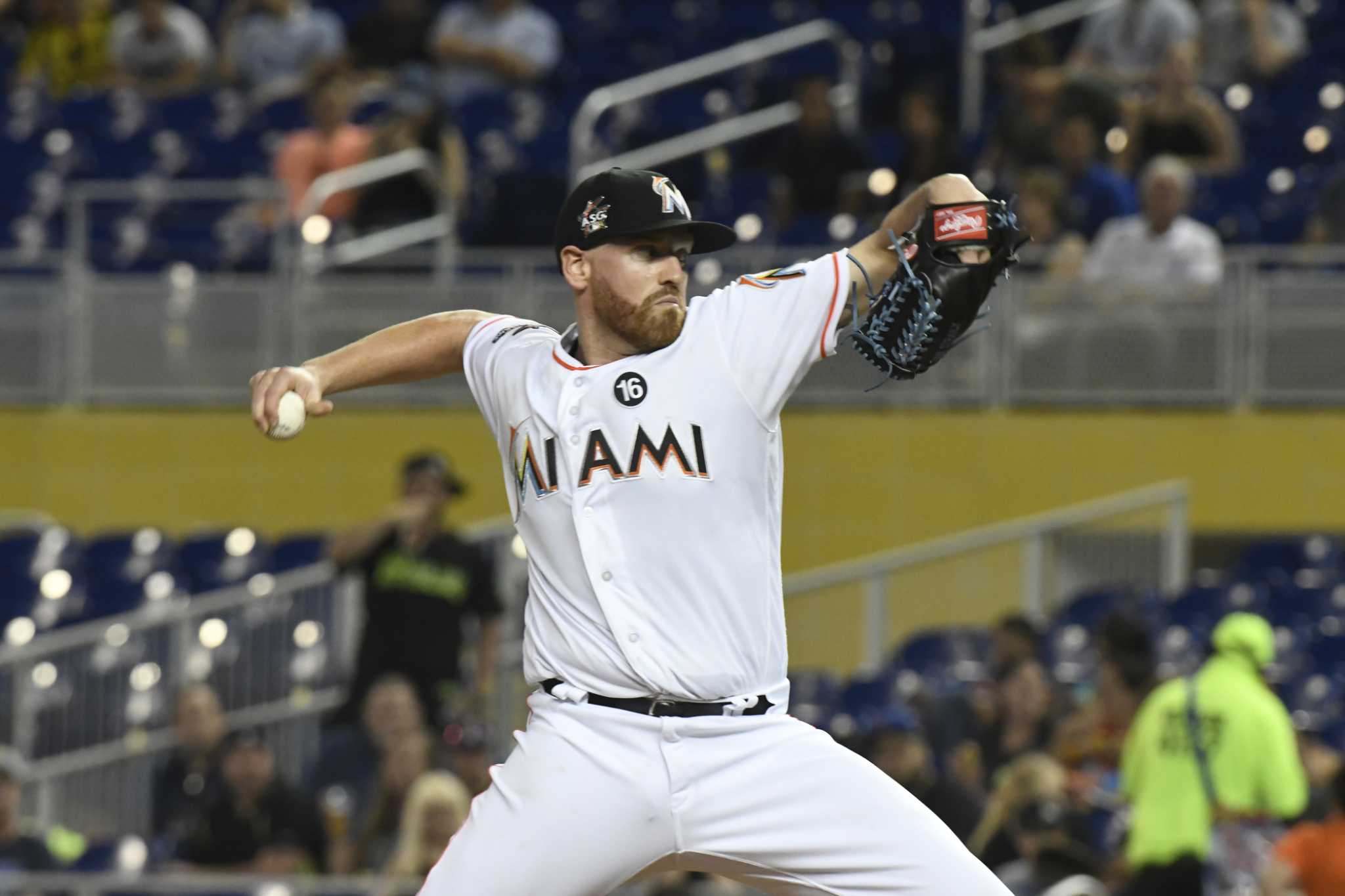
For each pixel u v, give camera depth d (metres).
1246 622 30.39
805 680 39.12
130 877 29.48
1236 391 45.59
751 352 13.91
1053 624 40.00
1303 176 51.78
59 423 48.91
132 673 38.84
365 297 47.53
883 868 13.87
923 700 36.19
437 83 59.88
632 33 62.19
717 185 52.47
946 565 42.44
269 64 61.44
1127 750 31.22
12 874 29.91
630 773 13.85
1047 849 27.78
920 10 62.09
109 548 45.19
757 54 54.47
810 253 46.19
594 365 14.19
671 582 13.88
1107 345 46.09
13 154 57.03
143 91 61.09
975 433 46.59
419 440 48.50
